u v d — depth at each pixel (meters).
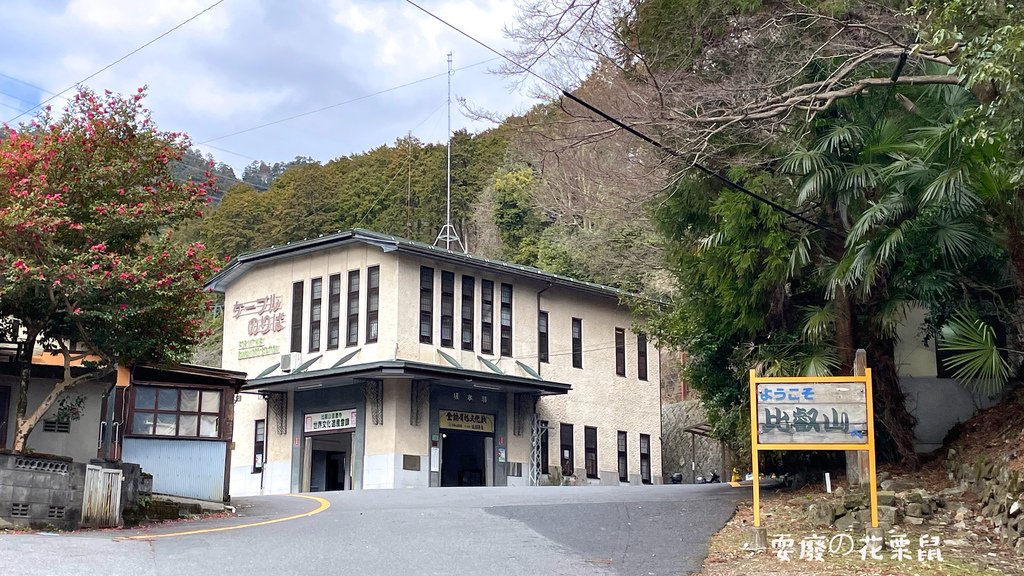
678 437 46.25
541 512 16.23
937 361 18.55
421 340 34.31
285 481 35.34
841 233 17.39
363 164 65.38
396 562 11.62
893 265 16.78
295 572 10.89
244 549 12.56
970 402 18.25
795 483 18.86
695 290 19.31
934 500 14.16
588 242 43.66
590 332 40.91
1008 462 13.88
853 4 16.45
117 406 18.27
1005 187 13.86
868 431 12.76
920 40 14.27
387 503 19.88
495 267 36.62
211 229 63.00
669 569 11.27
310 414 35.38
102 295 15.72
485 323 36.66
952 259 16.08
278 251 36.84
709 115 16.88
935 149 14.24
